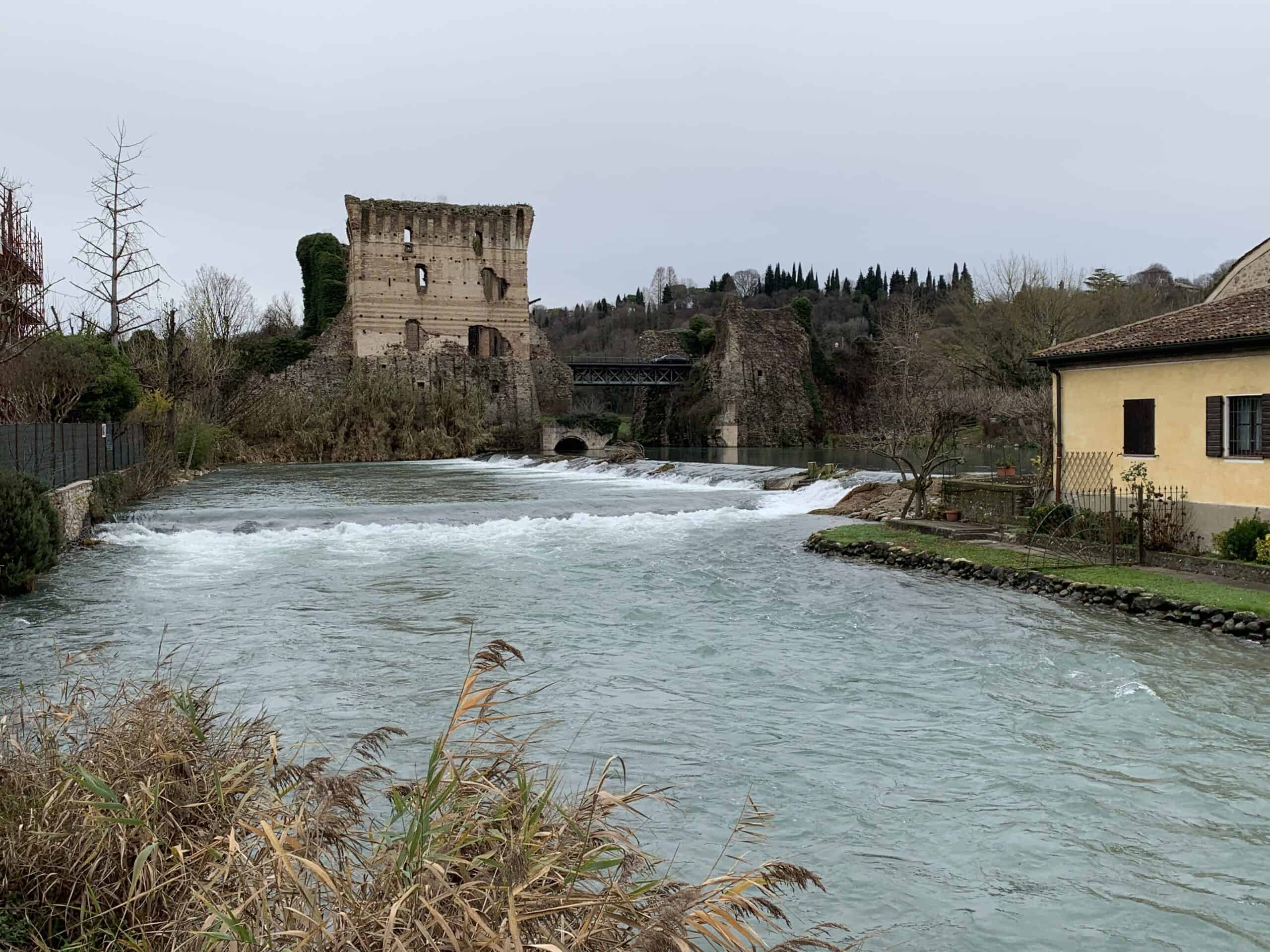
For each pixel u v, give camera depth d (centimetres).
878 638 1543
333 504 3481
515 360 8731
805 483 3859
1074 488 2320
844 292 16588
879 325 10862
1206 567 1858
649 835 829
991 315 6144
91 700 1008
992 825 859
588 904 429
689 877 749
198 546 2578
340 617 1709
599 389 12625
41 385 3631
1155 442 2091
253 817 561
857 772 981
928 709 1184
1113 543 1994
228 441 7019
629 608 1783
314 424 7419
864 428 8612
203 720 680
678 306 18125
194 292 7325
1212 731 1087
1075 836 837
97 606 1786
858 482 3566
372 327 8250
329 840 522
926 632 1574
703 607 1791
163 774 589
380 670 1352
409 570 2209
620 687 1279
